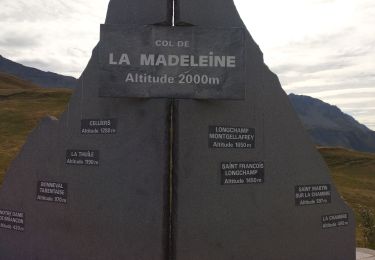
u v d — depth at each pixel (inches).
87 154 229.6
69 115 235.0
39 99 3417.8
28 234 243.9
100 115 227.8
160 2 221.0
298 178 244.7
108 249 223.6
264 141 235.3
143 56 216.8
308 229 247.3
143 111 219.8
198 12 223.8
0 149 2064.5
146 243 216.2
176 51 217.5
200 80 217.9
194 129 218.8
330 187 255.1
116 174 223.5
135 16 226.8
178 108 215.9
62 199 234.8
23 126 2613.2
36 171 242.2
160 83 217.2
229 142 226.5
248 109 231.6
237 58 219.9
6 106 3075.8
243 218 228.1
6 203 249.9
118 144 223.6
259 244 232.2
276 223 237.3
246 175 229.8
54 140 238.1
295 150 244.4
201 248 218.8
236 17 233.1
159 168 215.5
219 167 223.5
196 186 218.4
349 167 3218.5
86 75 231.6
